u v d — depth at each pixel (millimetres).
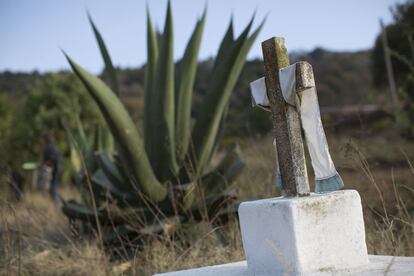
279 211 2865
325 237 2863
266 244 2963
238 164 6000
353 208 2967
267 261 2973
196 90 28234
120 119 5172
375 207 5660
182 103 5941
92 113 21031
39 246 5992
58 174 10781
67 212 5797
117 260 5359
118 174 6020
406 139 7816
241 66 5633
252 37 5551
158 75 5750
